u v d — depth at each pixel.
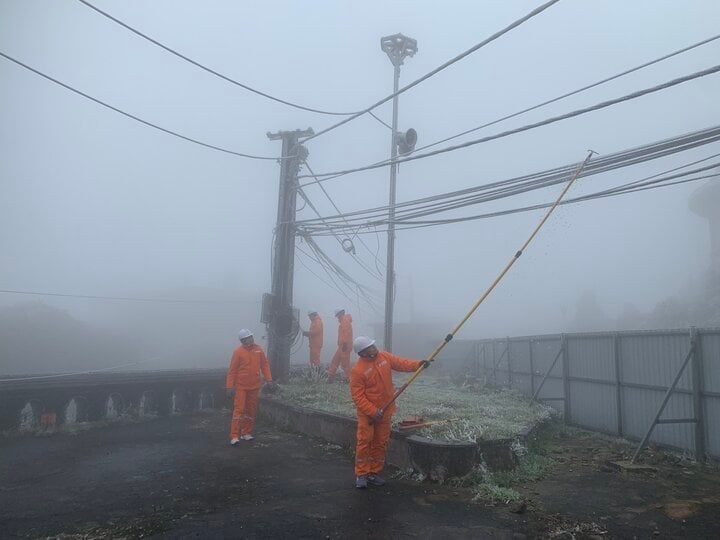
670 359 7.77
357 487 6.27
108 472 7.16
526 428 7.79
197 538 4.85
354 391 6.34
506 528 5.00
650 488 6.14
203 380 12.84
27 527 5.16
